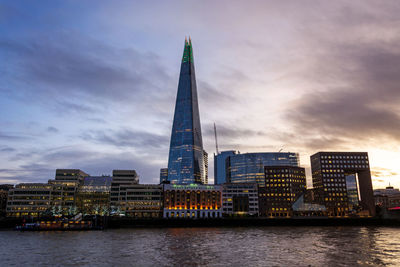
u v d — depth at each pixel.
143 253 94.38
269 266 76.56
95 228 193.00
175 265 77.56
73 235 151.75
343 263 79.88
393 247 107.12
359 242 121.81
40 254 92.06
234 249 102.81
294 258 86.44
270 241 125.50
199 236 147.12
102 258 86.00
